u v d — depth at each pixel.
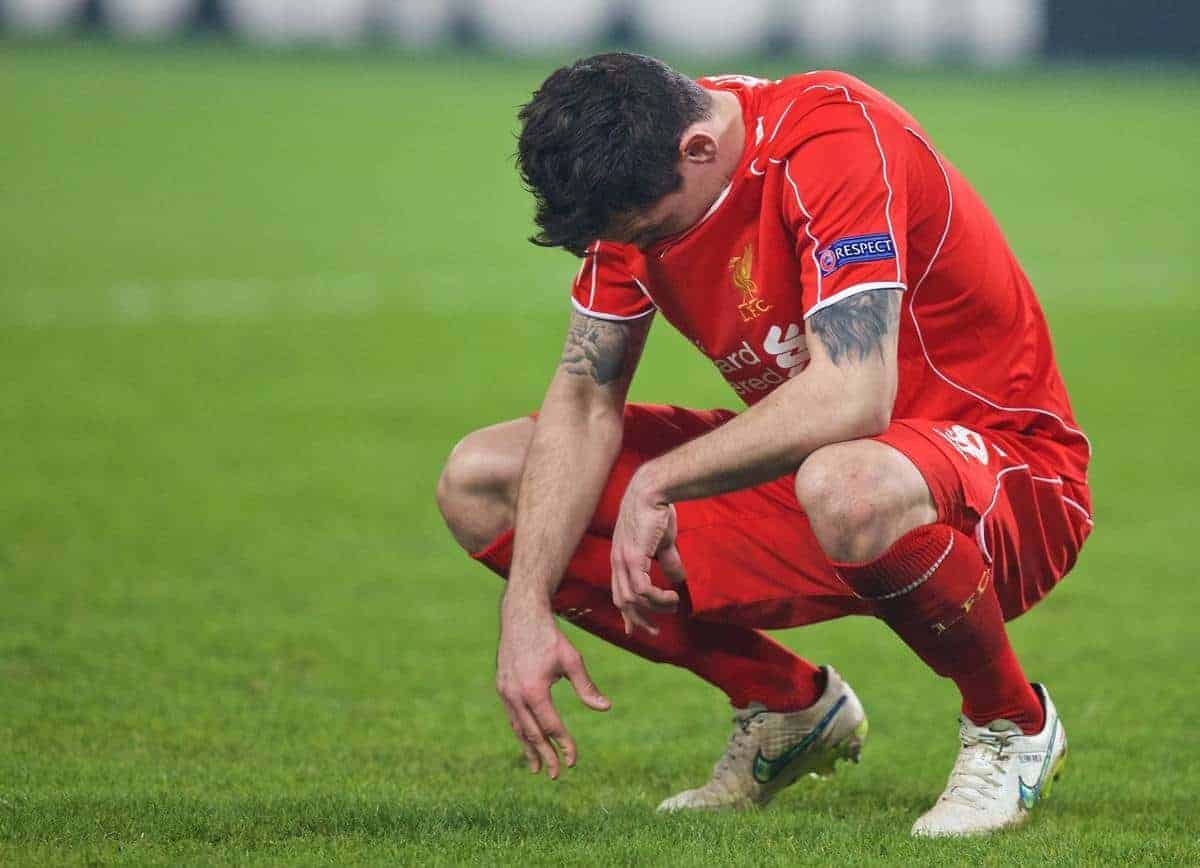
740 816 10.24
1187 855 9.23
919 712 14.66
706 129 9.38
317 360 36.38
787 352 10.17
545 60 133.00
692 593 10.48
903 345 10.20
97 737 13.13
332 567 20.23
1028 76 134.38
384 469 26.09
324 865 8.46
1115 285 50.88
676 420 11.27
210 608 18.16
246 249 55.03
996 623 9.88
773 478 9.42
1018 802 10.33
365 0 134.50
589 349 10.72
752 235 9.81
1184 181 80.81
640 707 14.73
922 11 138.38
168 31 126.94
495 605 18.69
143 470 25.64
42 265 49.62
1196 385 34.41
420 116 98.81
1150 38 138.25
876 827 10.12
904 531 9.27
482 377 34.72
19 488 24.20
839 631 17.89
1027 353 10.46
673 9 135.50
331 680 15.49
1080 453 10.77
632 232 9.67
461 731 13.81
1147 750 13.14
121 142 82.75
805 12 135.62
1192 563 20.66
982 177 80.44
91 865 8.46
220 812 9.91
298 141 86.75
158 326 40.25
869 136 9.48
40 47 119.00
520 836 9.41
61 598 18.39
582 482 10.53
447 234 60.59
